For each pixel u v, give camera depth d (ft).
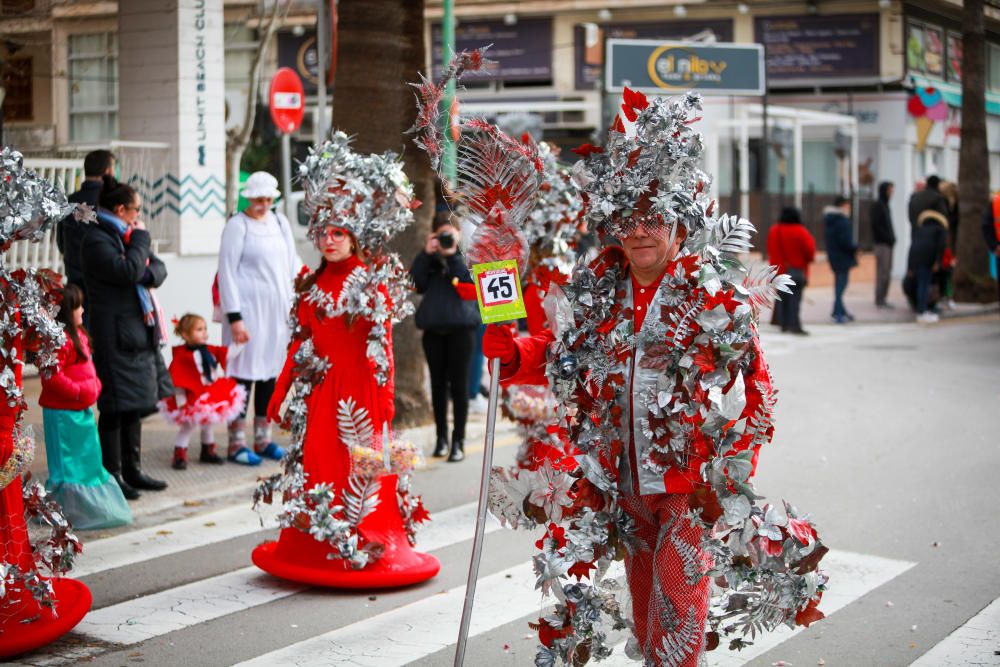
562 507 14.35
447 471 30.86
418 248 36.14
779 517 14.05
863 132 104.42
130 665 17.71
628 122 14.15
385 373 21.34
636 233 13.78
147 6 46.11
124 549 24.02
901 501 27.07
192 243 46.01
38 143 66.03
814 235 105.60
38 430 34.12
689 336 13.64
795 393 42.75
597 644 14.71
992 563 22.35
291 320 22.07
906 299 77.71
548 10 106.93
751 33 104.94
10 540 17.93
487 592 21.18
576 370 14.28
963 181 78.69
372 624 19.52
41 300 18.37
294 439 21.89
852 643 18.29
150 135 46.50
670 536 13.76
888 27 102.68
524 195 15.01
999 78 106.11
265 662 17.84
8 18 62.80
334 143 21.80
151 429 36.45
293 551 21.72
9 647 17.66
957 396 41.73
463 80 15.33
